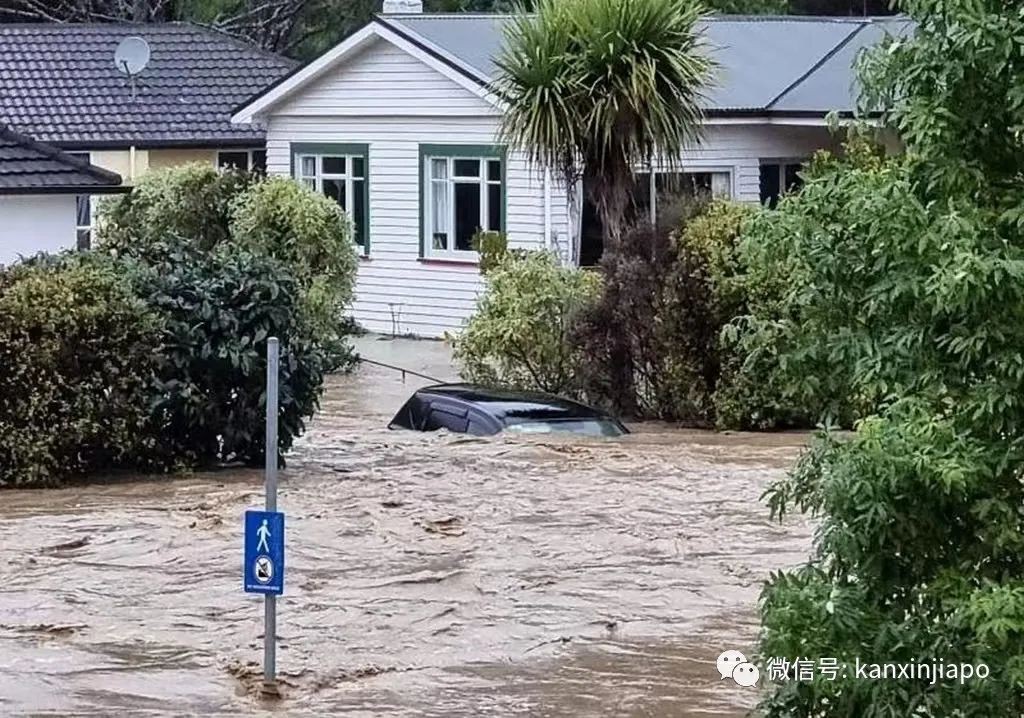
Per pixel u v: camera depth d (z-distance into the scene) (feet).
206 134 151.64
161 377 67.41
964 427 23.93
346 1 205.26
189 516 58.03
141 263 69.77
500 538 54.34
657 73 95.71
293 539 53.78
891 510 23.76
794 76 132.16
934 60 24.48
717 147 126.41
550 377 92.73
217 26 199.31
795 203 25.23
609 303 89.15
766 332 27.43
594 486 63.31
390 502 60.08
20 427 65.26
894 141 27.58
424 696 38.24
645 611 45.68
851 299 24.86
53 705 37.27
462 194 131.64
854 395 26.08
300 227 112.06
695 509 59.21
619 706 37.42
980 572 24.36
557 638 43.14
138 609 45.88
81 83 154.81
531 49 96.58
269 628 38.60
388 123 135.85
